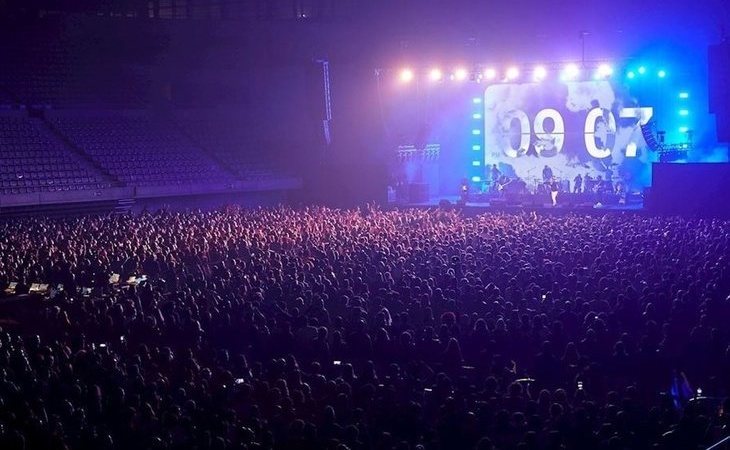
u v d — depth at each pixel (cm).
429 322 2253
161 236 3744
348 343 2084
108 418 1614
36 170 4844
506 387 1866
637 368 1962
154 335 2284
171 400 1700
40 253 3291
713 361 1958
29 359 1983
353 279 2677
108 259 3181
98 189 4909
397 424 1562
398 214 4641
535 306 2389
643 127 4972
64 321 2419
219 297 2503
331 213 4788
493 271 2838
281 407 1602
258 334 2197
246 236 3703
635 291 2448
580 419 1470
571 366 1900
